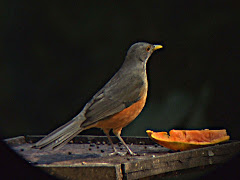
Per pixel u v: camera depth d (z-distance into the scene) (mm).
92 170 8789
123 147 11812
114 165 8711
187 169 10109
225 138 11164
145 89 11445
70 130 10523
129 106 11133
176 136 11125
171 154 9703
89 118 10719
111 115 10953
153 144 12195
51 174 8953
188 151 10000
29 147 11922
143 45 11688
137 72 11469
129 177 8867
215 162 10422
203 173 10352
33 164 9398
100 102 10945
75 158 10148
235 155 10812
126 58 11703
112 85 11258
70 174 8883
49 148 10125
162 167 9484
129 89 11164
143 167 9125
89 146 12031
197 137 11141
